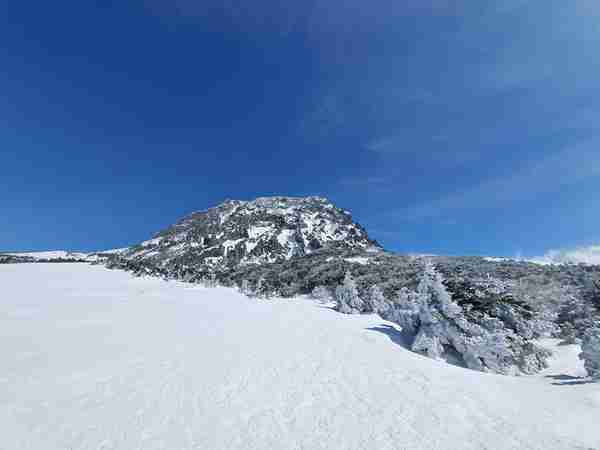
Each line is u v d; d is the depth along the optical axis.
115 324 30.81
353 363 17.55
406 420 11.31
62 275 86.06
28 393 13.71
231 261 146.38
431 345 20.91
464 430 10.62
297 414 11.80
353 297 40.69
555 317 31.08
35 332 26.44
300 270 88.44
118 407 12.34
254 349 20.42
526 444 9.72
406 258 94.38
